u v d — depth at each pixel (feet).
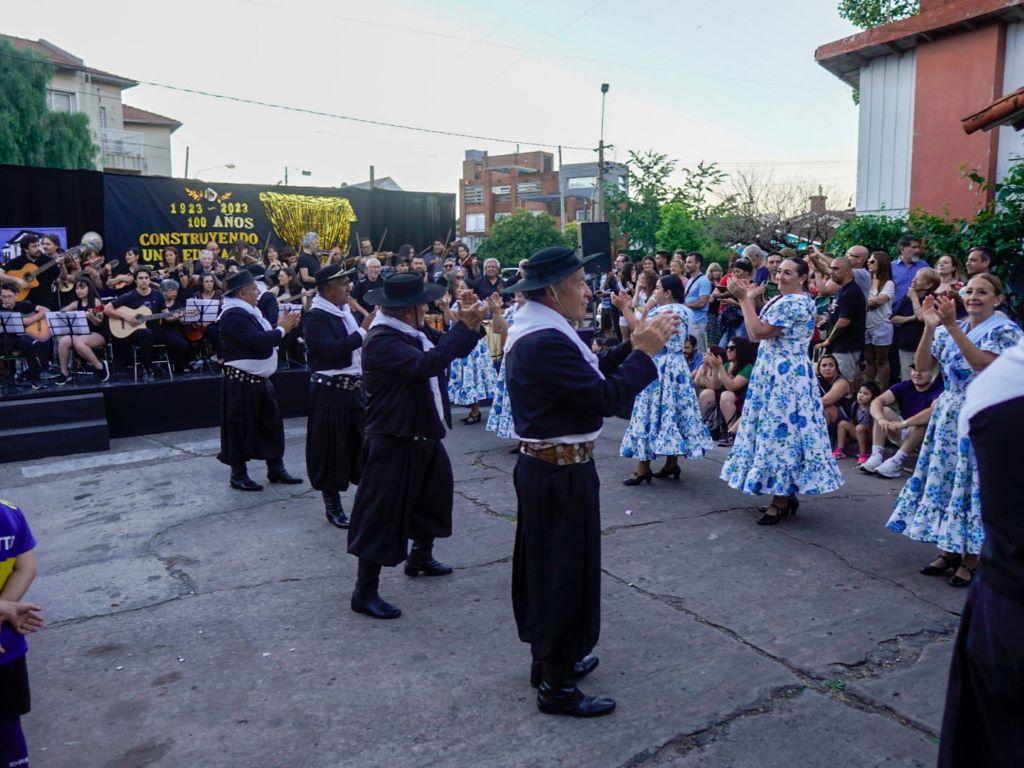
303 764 9.87
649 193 78.23
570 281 10.39
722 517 18.47
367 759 9.93
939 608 13.67
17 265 35.09
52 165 88.94
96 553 17.78
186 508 20.75
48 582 16.17
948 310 13.08
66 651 13.07
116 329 30.96
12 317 29.27
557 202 191.83
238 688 11.73
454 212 52.90
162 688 11.82
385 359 13.43
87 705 11.41
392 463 13.70
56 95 107.04
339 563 16.56
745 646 12.50
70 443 27.37
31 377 29.81
